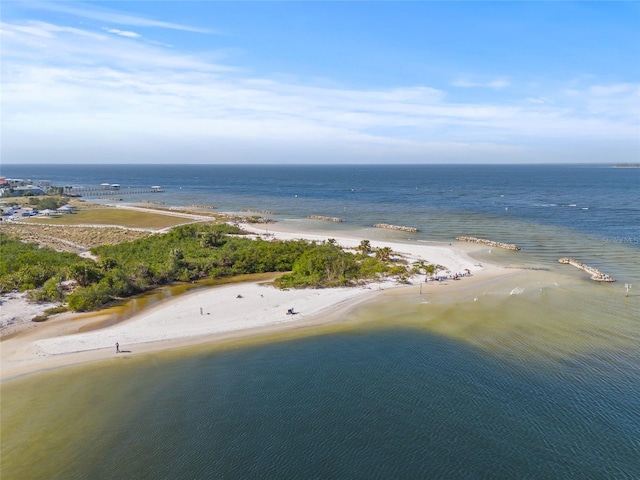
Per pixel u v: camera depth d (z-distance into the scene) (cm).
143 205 17800
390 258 8369
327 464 2883
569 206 16550
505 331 4872
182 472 2825
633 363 4106
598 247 9481
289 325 5112
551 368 4034
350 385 3797
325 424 3278
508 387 3722
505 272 7444
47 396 3631
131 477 2786
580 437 3091
